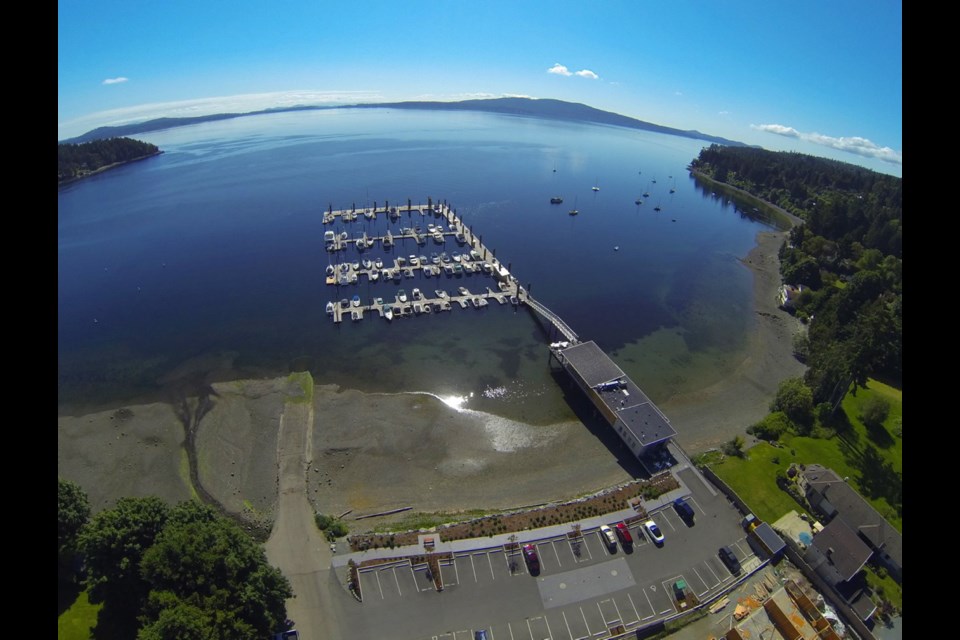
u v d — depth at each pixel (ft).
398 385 431.02
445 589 264.11
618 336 521.24
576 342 472.03
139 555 244.01
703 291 626.23
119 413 395.55
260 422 387.55
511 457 361.92
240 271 625.41
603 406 386.93
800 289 616.39
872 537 279.28
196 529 244.01
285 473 341.62
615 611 258.37
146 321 514.27
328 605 256.52
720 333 534.37
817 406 392.68
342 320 522.88
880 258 642.63
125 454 359.87
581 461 357.61
